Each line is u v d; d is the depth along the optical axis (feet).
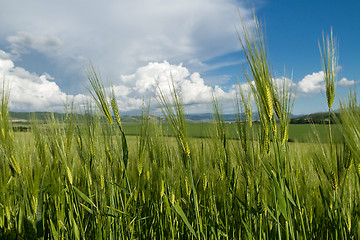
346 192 6.89
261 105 5.94
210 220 7.82
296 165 8.89
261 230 7.65
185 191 9.08
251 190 7.56
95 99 7.77
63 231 7.65
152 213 9.50
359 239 6.30
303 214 7.91
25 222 6.87
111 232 7.63
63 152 7.73
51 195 8.12
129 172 9.64
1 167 8.38
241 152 8.05
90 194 8.02
